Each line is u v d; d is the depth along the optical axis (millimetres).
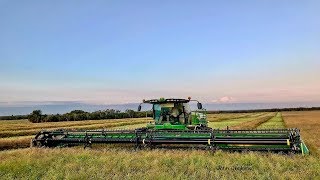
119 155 14023
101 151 15336
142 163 12242
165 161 12336
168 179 9586
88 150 15758
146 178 9734
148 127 18578
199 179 9672
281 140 13898
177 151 14570
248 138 14383
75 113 82688
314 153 14344
